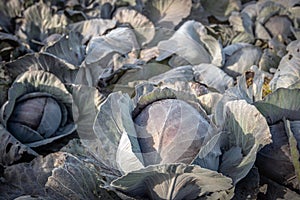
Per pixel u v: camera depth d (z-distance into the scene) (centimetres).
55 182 241
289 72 327
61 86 328
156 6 492
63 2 512
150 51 383
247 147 241
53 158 263
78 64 379
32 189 263
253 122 238
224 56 384
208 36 389
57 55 370
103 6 493
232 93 270
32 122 320
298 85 298
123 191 230
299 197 249
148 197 238
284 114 264
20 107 322
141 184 228
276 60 388
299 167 241
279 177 259
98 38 381
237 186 248
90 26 436
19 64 356
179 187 221
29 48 422
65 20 459
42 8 464
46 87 329
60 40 371
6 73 351
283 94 258
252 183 247
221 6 521
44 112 322
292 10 457
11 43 405
